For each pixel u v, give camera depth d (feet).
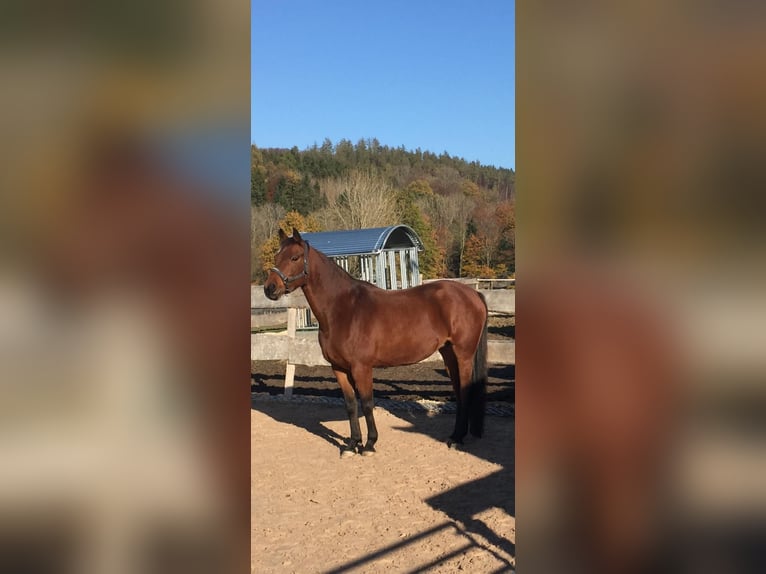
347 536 11.00
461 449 16.70
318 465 15.60
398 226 53.21
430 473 14.70
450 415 20.97
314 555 10.18
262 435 18.70
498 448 16.74
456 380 17.62
